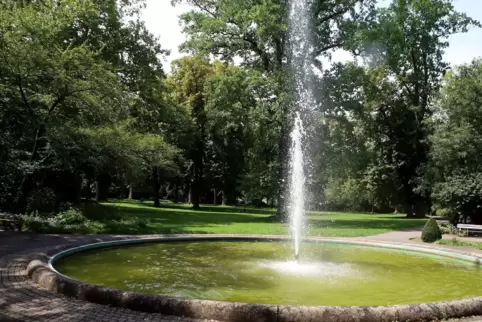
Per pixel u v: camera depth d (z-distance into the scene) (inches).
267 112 1027.9
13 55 611.5
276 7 974.4
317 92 1000.2
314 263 423.8
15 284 274.7
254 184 1088.8
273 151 1103.0
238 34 1064.8
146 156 1050.7
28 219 590.6
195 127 1509.6
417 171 1245.7
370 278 353.1
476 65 1001.5
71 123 762.2
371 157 1316.4
